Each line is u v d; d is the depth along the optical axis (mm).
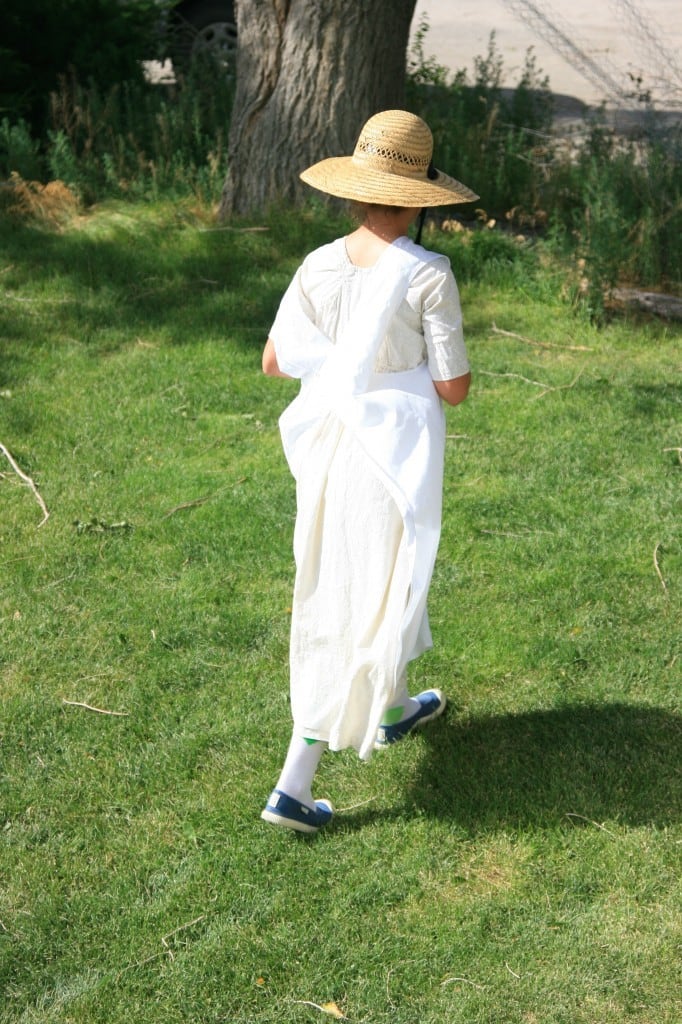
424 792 3424
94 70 10297
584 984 2803
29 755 3566
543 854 3188
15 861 3166
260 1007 2760
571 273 7289
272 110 8125
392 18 7965
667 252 7703
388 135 2988
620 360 6531
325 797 3422
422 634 3451
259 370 6348
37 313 6988
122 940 2926
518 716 3748
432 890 3080
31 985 2803
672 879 3102
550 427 5711
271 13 7922
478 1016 2727
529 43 17281
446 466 5344
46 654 4039
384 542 3039
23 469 5289
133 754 3572
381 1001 2768
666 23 18812
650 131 9461
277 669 3979
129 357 6492
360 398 2998
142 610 4289
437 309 2980
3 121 9617
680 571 4512
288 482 5191
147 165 9219
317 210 8172
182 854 3201
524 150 9516
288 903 3037
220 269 7617
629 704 3793
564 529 4805
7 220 8312
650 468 5301
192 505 5008
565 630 4180
